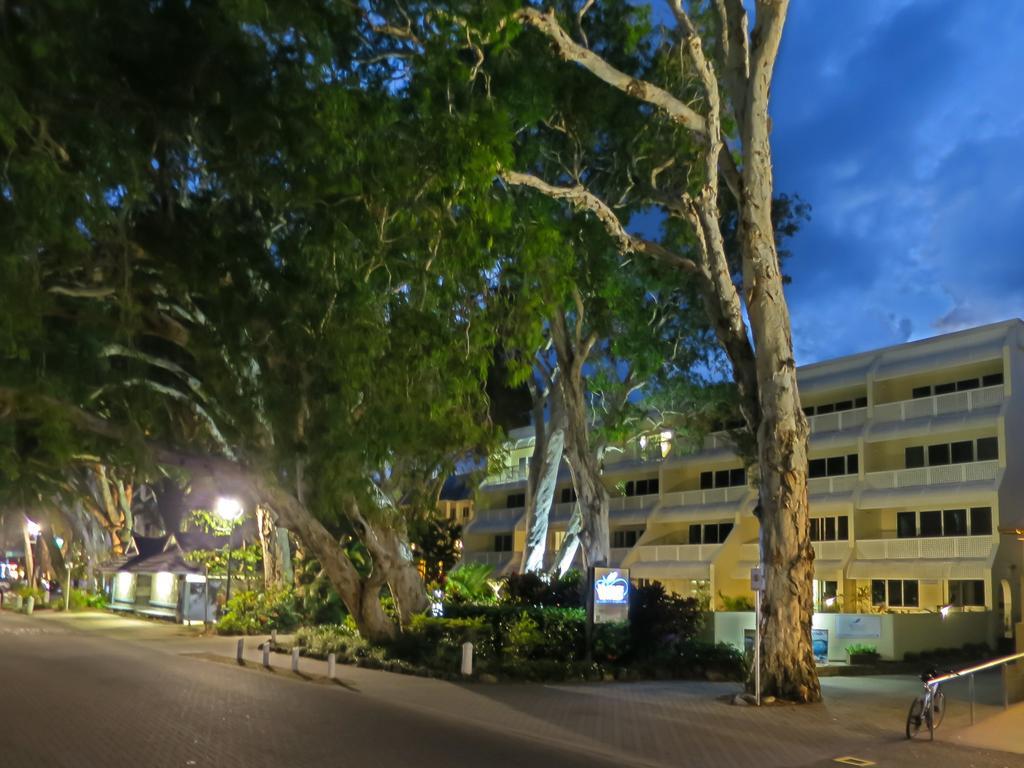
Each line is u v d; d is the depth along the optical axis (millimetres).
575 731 14234
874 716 16172
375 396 18234
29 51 13969
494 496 59469
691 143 22969
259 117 15805
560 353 29672
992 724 15281
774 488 17875
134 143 15461
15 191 14070
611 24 23125
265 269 17891
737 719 15609
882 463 39000
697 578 44219
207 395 21875
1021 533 20234
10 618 42438
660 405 32438
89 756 11250
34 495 36094
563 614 24188
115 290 18391
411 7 18219
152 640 30875
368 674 21078
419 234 18281
